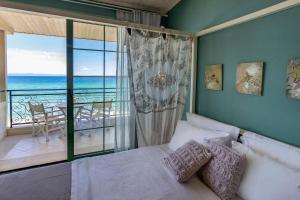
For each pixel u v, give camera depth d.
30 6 1.82
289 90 1.55
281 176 1.25
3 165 2.68
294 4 1.48
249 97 1.92
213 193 1.49
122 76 2.42
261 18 1.77
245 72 1.92
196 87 2.67
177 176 1.61
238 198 1.45
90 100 2.59
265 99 1.76
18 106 4.28
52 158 2.94
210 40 2.41
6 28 3.56
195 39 2.60
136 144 2.57
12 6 1.76
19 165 2.69
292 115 1.55
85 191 1.43
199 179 1.67
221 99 2.27
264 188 1.29
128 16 3.00
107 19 2.16
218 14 2.27
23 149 3.28
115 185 1.53
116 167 1.80
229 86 2.15
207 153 1.64
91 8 2.85
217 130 2.07
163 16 3.25
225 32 2.18
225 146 1.65
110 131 2.69
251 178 1.40
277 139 1.67
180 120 2.58
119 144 2.54
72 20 2.24
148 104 2.50
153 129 2.55
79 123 2.56
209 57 2.44
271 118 1.71
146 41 2.40
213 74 2.35
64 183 1.52
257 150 1.62
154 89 2.51
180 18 2.95
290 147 1.46
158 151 2.18
